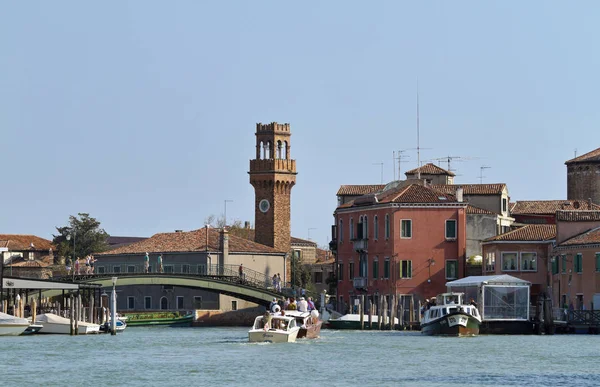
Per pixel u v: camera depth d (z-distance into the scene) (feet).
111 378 455.22
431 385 431.84
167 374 466.29
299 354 542.57
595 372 467.11
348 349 566.77
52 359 523.70
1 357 531.91
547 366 488.44
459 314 648.79
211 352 555.28
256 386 431.84
